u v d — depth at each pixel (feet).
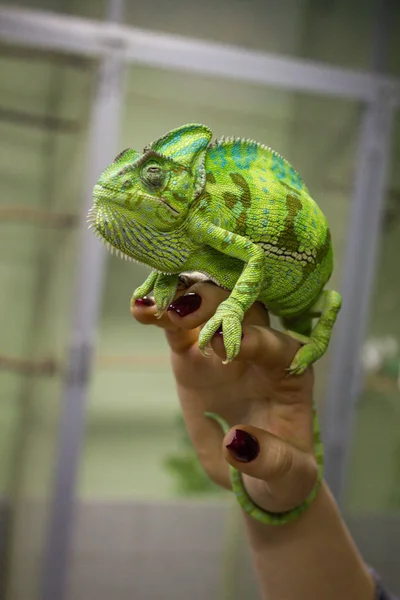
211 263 1.36
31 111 3.04
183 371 1.61
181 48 2.69
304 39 3.12
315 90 2.89
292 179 1.45
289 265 1.39
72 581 3.38
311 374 1.50
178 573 3.56
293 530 1.55
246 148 1.41
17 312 3.34
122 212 1.30
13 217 2.97
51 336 3.15
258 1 3.06
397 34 2.94
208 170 1.36
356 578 1.57
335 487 3.10
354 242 3.01
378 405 3.44
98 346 3.36
